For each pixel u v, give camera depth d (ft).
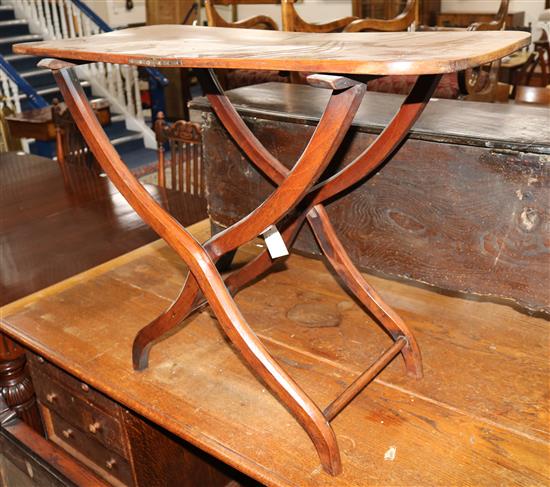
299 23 6.66
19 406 5.67
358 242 4.41
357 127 4.10
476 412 3.43
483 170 3.63
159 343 4.31
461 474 3.01
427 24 23.62
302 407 3.03
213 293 3.29
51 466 4.40
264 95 5.19
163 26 4.58
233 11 28.45
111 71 19.80
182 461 4.86
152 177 15.99
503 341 4.08
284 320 4.47
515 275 3.73
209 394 3.74
